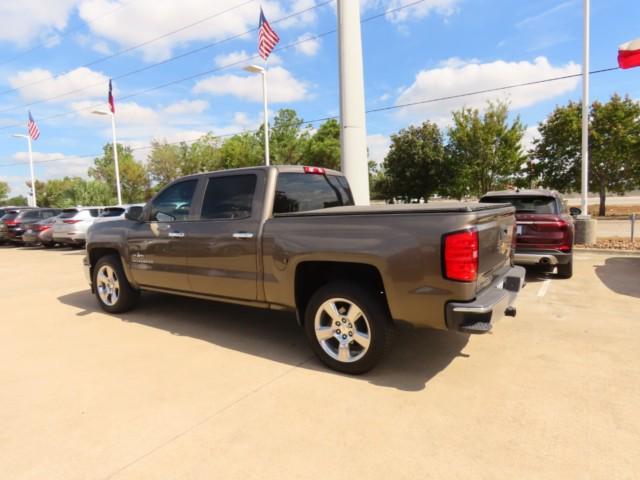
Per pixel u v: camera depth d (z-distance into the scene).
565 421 2.83
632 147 24.31
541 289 6.54
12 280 9.12
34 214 19.31
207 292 4.66
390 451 2.55
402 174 32.12
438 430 2.76
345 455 2.52
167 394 3.35
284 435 2.75
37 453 2.62
